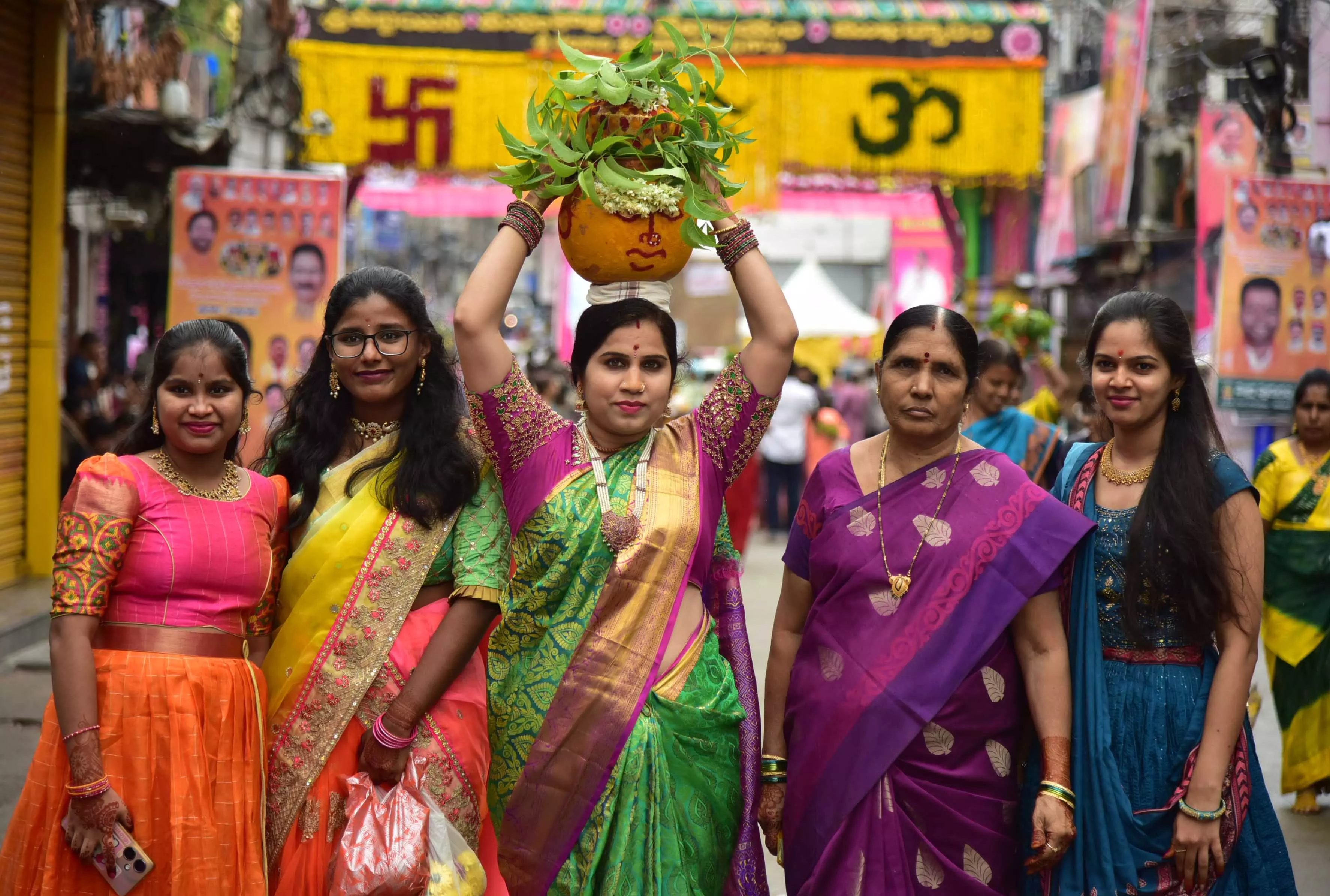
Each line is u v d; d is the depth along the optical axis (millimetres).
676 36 5570
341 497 5473
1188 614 5289
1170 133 18031
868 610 5422
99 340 21172
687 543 5387
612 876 5148
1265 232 15367
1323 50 12820
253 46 17391
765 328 5590
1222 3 17703
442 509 5422
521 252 5531
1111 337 5492
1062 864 5348
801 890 5426
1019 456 10438
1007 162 18062
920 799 5266
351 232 31922
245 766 5133
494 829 5586
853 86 17938
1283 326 15391
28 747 9867
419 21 17609
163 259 26516
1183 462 5410
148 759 4949
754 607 16266
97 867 4879
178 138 16562
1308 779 9258
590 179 5309
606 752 5215
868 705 5309
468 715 5438
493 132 17703
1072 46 21406
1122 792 5277
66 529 4973
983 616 5301
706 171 5578
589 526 5348
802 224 48469
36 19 15695
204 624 5105
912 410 5395
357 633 5359
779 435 23703
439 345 5688
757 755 5625
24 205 15695
